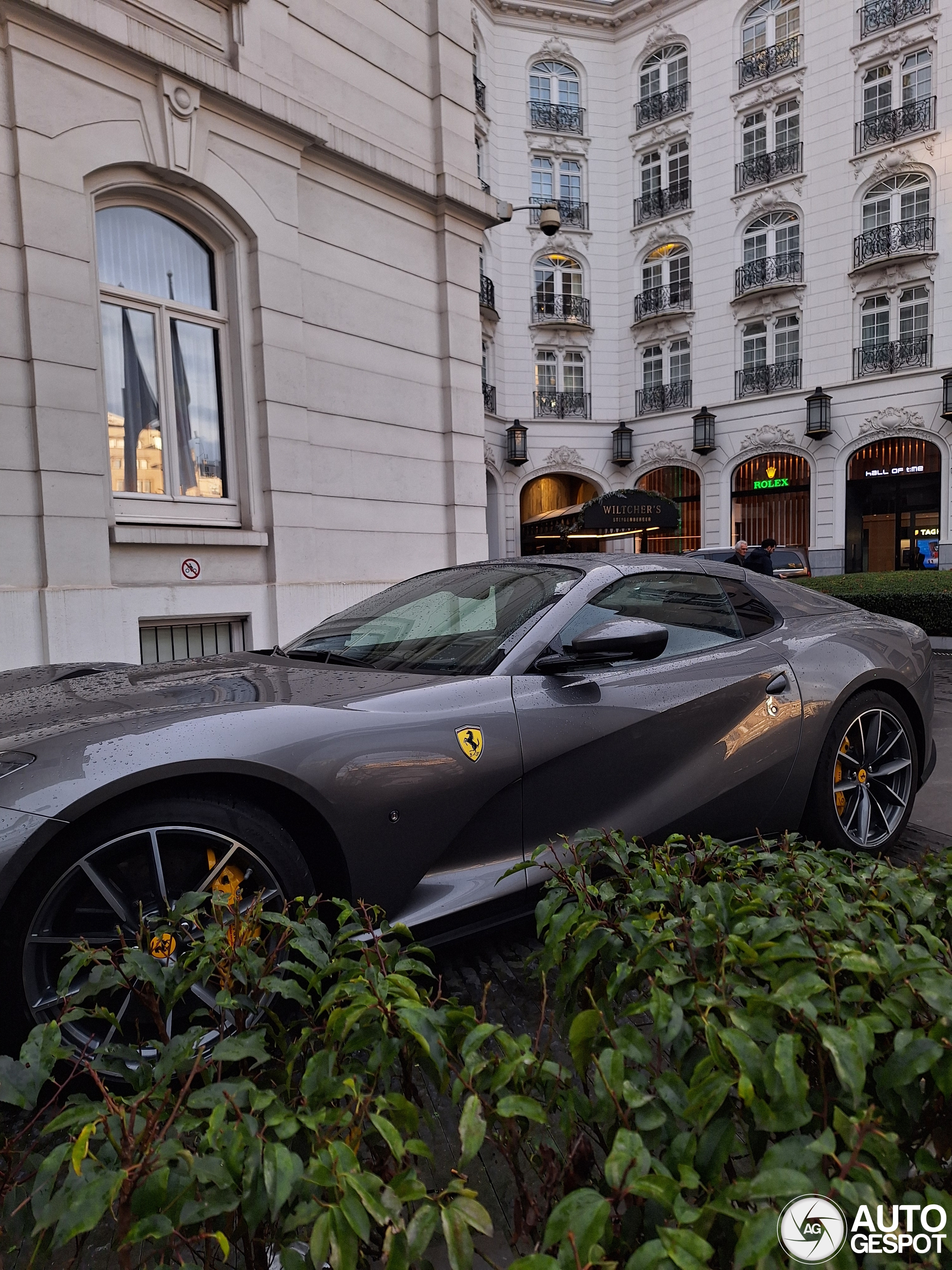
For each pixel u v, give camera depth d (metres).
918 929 1.35
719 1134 1.00
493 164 26.38
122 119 6.27
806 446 24.72
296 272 7.59
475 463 9.66
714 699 2.95
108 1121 0.98
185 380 7.09
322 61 7.89
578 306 27.58
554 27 26.75
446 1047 1.17
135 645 6.38
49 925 1.90
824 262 24.16
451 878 2.42
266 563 7.46
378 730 2.30
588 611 2.92
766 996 1.14
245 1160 0.96
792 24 24.42
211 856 2.07
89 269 6.12
